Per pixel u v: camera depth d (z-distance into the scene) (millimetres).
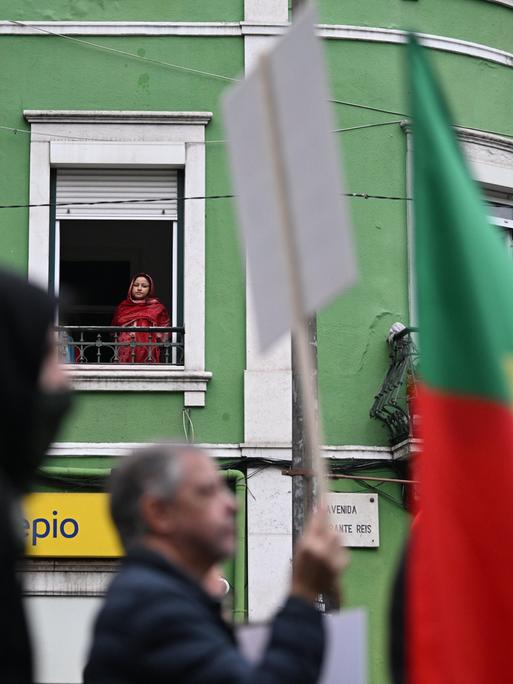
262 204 4402
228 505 4406
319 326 15508
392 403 15023
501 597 4266
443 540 4297
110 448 15133
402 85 16156
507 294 4504
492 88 16719
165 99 15844
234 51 15969
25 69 15812
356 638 4773
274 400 15320
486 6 16812
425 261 4473
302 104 4270
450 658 4258
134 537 4355
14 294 3645
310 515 12250
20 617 3539
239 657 3982
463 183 4539
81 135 15703
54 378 3764
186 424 15266
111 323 15625
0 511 3521
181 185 15812
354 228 15789
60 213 15719
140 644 3957
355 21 16141
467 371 4391
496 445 4336
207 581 4430
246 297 15531
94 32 15875
